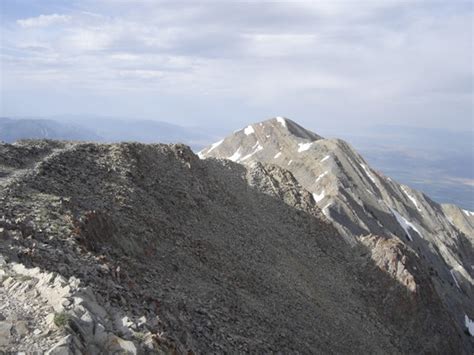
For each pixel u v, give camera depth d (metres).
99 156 45.25
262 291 43.88
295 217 74.12
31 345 13.70
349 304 61.88
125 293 22.33
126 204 38.53
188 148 62.75
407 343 67.19
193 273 37.00
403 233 122.75
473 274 153.12
